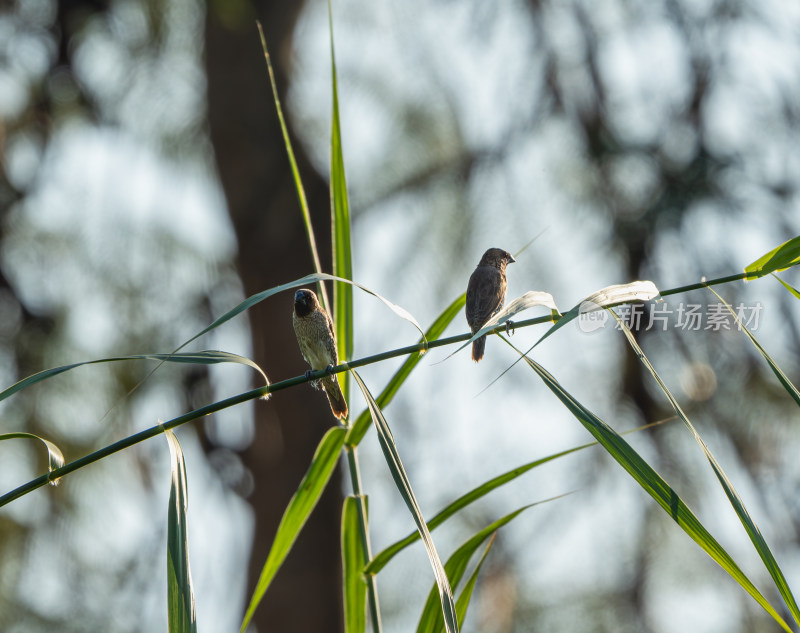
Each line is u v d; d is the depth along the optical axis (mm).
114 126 14055
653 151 12898
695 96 12711
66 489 12516
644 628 13234
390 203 13734
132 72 14250
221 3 12992
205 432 14250
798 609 4477
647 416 13234
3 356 12812
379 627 5965
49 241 13242
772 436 12578
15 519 12445
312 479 6402
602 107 13258
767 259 5383
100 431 12828
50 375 4902
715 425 12641
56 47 14180
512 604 13414
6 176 13680
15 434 5094
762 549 4512
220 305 14336
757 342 5008
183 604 4180
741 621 13016
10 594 12398
